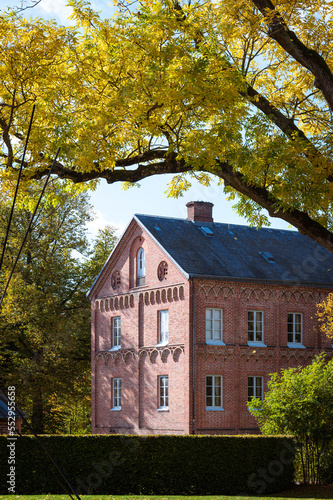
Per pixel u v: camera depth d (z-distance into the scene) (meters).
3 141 13.80
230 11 14.25
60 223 46.53
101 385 42.25
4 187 13.69
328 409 25.05
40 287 44.22
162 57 13.66
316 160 13.72
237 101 13.96
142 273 39.75
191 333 34.97
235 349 36.16
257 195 13.77
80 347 46.00
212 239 40.25
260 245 41.69
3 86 13.71
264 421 27.39
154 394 37.34
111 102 13.49
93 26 14.15
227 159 13.80
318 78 13.26
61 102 14.41
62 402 47.06
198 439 23.97
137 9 14.41
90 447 22.45
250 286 37.16
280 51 15.75
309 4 13.81
